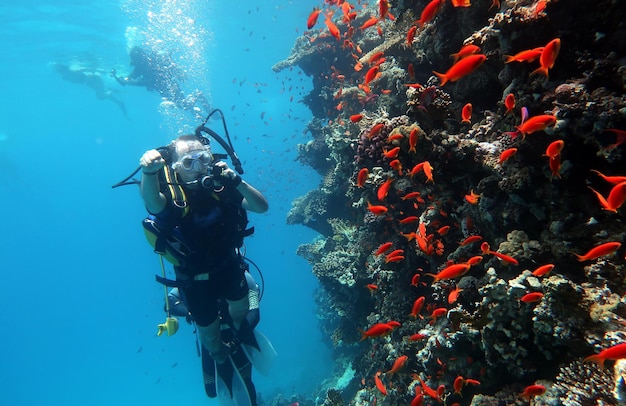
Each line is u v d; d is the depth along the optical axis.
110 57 33.16
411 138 4.02
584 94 3.00
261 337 5.98
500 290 3.38
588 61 3.13
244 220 4.71
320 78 12.05
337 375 14.45
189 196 4.28
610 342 2.52
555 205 3.40
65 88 38.69
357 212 8.45
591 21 3.09
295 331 34.69
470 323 3.68
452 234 4.65
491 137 4.15
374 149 5.24
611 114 2.84
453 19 4.93
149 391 41.31
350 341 9.12
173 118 29.12
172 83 25.56
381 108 7.32
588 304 2.81
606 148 2.88
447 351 4.04
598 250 2.56
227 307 5.40
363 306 8.08
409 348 5.19
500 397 3.51
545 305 3.01
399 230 5.52
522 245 3.55
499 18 3.62
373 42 9.85
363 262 7.48
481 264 4.07
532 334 3.29
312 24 5.85
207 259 4.43
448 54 5.18
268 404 18.28
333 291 9.09
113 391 46.59
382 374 6.26
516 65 3.62
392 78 7.23
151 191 4.00
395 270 5.74
